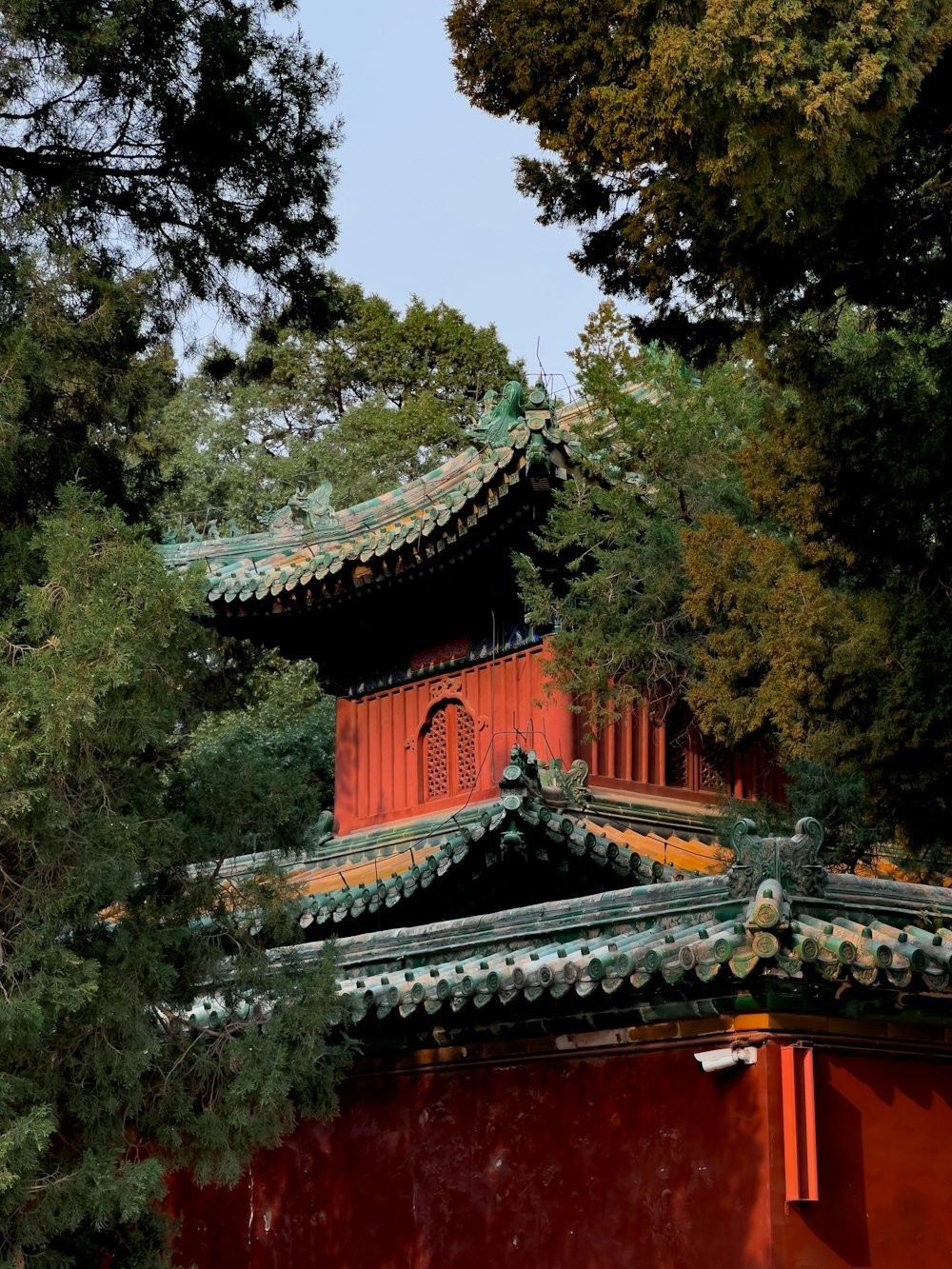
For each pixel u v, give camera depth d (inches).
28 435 591.5
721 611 746.2
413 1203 671.1
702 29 520.4
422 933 697.6
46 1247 542.3
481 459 1061.1
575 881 781.9
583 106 594.9
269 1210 723.4
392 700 1083.3
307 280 754.8
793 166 541.0
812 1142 553.6
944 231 616.4
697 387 997.8
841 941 548.4
